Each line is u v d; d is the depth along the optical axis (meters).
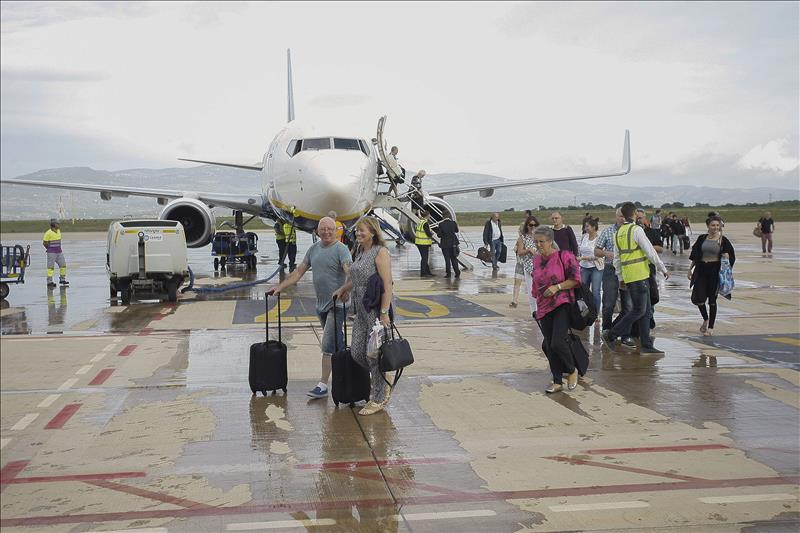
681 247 31.45
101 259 31.53
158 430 6.70
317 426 6.82
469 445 6.27
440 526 4.70
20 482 5.47
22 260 16.78
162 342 10.99
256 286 19.08
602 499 5.11
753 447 6.18
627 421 6.95
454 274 22.30
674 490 5.26
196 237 23.28
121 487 5.36
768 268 23.86
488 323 12.73
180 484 5.41
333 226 7.63
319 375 8.84
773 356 9.89
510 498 5.14
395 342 6.97
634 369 9.15
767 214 31.80
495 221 23.31
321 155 18.34
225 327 12.33
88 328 12.34
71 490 5.31
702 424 6.84
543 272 8.00
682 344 10.80
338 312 7.65
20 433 6.61
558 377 8.03
